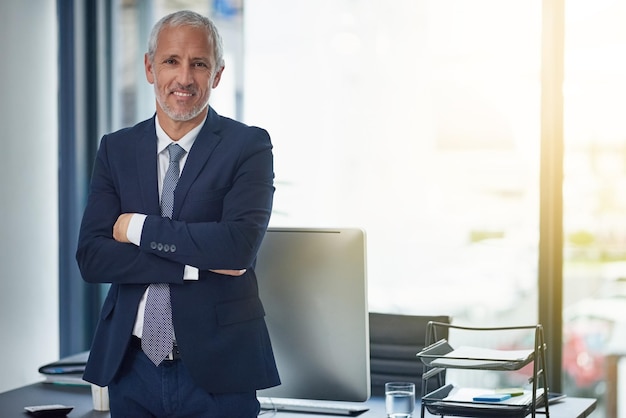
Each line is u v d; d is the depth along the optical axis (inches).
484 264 180.7
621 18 171.5
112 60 204.1
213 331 104.3
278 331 114.5
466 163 181.6
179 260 103.7
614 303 172.9
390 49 185.5
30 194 201.2
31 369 201.8
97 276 107.1
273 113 193.5
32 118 201.2
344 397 113.2
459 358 104.5
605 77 172.6
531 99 177.2
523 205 178.1
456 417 114.1
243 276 108.1
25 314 200.1
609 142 172.6
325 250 111.8
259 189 108.2
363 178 187.9
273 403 122.1
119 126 204.5
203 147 108.3
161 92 106.7
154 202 108.1
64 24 201.5
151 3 202.7
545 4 172.2
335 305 111.8
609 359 173.5
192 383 104.6
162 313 104.6
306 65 191.2
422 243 184.7
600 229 173.3
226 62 196.1
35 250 202.8
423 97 183.8
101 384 106.8
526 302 178.4
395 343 140.8
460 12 181.2
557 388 174.2
